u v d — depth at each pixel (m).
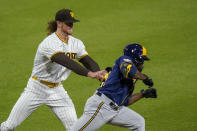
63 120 21.52
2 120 26.20
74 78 33.09
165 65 34.94
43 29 44.44
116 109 19.09
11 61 36.84
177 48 38.38
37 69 20.91
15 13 49.09
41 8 50.03
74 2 51.28
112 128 25.30
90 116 19.09
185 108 27.38
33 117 27.00
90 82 32.25
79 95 30.02
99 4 50.44
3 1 52.97
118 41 40.47
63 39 20.80
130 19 45.94
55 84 21.34
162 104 28.17
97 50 38.69
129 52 19.16
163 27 43.44
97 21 45.88
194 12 46.97
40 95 21.22
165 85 31.20
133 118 19.52
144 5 49.72
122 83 18.92
